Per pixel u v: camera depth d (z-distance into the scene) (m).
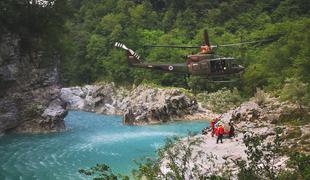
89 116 88.38
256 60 103.94
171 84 107.69
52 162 39.31
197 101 90.94
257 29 138.50
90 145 48.84
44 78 63.53
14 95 58.62
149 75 109.75
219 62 25.86
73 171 35.66
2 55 57.28
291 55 80.62
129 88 114.00
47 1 67.69
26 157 41.56
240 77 94.38
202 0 157.38
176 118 80.56
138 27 143.88
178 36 134.88
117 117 87.62
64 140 52.47
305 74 60.28
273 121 44.50
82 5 175.38
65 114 63.41
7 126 56.97
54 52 67.69
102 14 158.25
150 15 152.38
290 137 33.06
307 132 33.12
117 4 159.00
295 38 85.31
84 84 131.88
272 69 83.00
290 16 144.38
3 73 56.78
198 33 134.62
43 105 61.56
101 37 135.00
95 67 129.62
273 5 157.12
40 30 66.94
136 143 50.62
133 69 115.56
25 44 62.97
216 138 42.69
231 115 53.44
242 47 115.12
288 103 51.81
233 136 41.78
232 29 142.25
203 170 26.45
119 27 132.50
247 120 48.66
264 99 56.22
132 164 37.88
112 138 54.94
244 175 12.60
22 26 63.75
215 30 139.00
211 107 86.88
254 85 84.75
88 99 107.44
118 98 107.06
